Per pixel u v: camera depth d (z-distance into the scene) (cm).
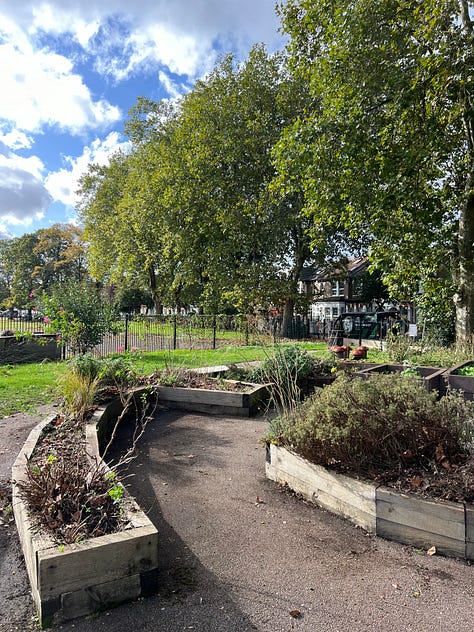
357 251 2639
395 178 1045
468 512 254
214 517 315
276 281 2338
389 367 786
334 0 1105
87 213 4016
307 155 1160
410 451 315
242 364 915
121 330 1373
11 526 296
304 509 329
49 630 196
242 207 2291
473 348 938
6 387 745
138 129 3356
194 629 198
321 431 326
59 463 294
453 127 1205
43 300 877
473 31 1003
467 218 1204
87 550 206
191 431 545
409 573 244
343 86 1080
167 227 2523
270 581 237
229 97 2247
